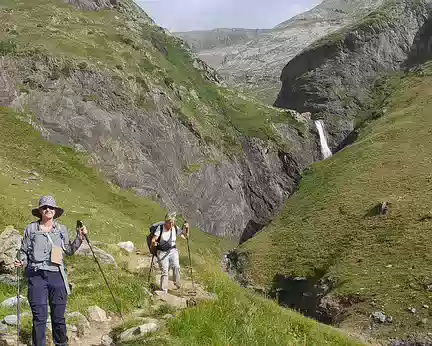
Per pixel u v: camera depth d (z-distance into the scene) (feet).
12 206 74.49
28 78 184.75
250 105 317.63
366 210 180.65
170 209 199.41
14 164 139.64
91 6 310.45
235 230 239.09
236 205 244.42
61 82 191.72
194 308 29.48
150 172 199.21
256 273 173.06
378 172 215.31
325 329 56.13
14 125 164.14
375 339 105.50
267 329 30.89
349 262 147.33
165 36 333.01
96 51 228.02
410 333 102.63
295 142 304.30
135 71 233.76
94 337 26.96
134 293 34.37
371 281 129.39
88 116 189.57
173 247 38.52
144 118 213.25
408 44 402.31
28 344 24.22
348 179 223.92
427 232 143.33
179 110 240.32
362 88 375.86
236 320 29.76
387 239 150.61
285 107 398.83
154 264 47.01
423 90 319.47
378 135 268.00
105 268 40.73
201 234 212.23
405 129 258.98
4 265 35.09
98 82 205.36
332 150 329.93
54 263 21.66
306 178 261.85
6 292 32.65
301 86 387.34
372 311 115.75
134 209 160.66
